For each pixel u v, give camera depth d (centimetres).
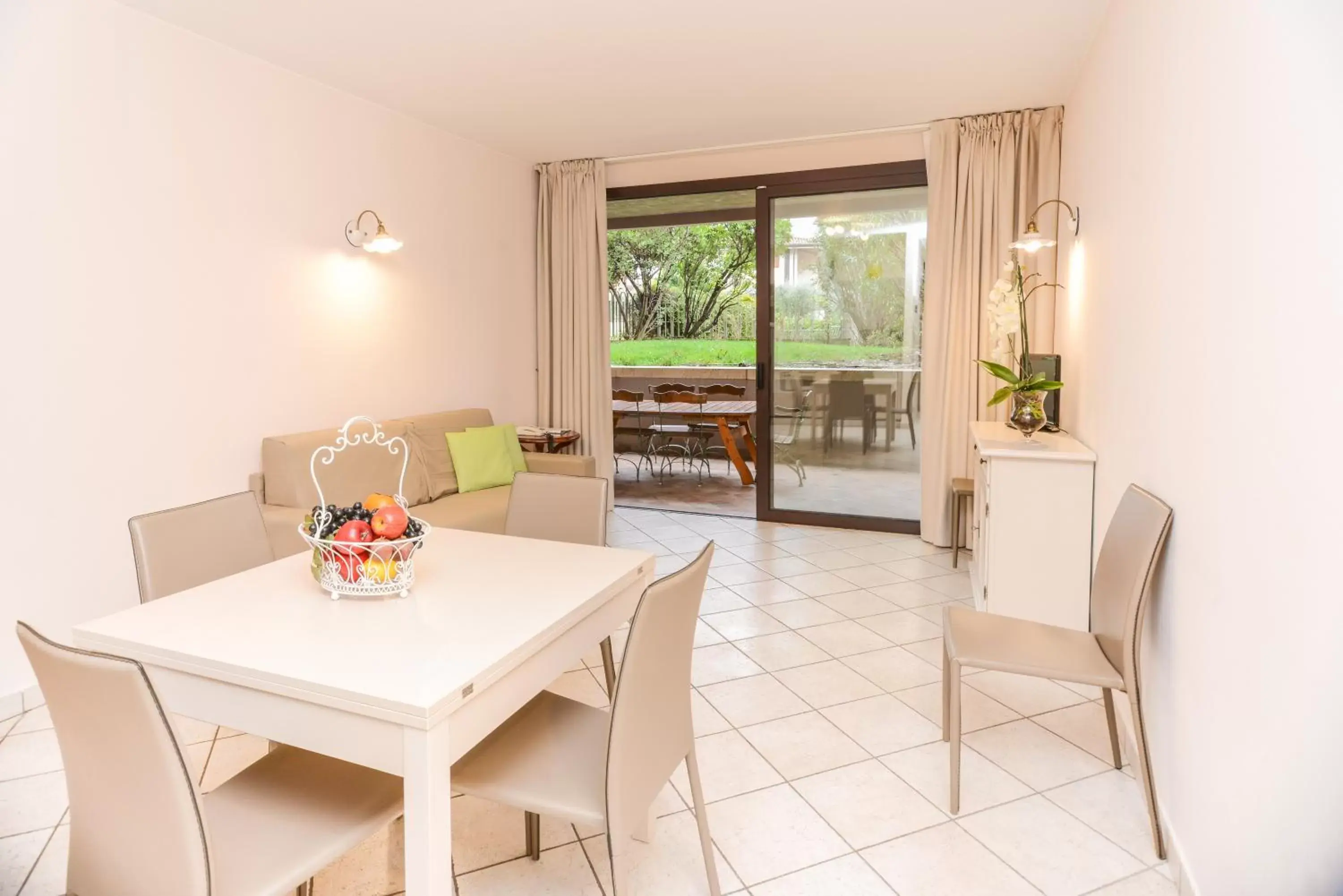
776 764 233
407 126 439
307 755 163
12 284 262
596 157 536
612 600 188
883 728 254
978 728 253
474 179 496
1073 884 181
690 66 365
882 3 300
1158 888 180
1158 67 220
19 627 118
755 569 434
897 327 501
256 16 305
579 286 551
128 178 297
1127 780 223
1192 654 179
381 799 148
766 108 431
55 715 120
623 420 920
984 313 456
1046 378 381
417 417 438
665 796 217
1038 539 303
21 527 268
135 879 121
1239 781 150
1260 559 142
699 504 632
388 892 179
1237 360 154
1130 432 245
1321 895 118
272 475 348
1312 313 123
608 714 180
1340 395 114
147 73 302
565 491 255
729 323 995
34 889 179
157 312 309
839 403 522
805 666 303
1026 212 444
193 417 325
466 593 179
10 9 259
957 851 193
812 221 512
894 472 514
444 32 323
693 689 283
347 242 401
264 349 357
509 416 541
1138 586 190
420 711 123
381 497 183
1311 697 122
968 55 354
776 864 188
